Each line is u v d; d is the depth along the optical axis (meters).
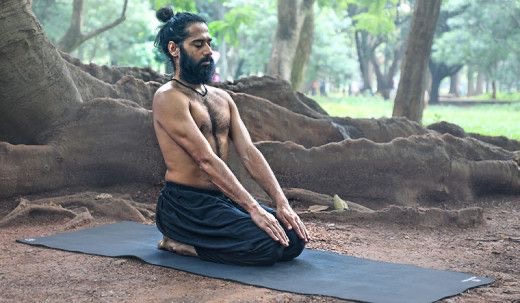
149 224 8.36
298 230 6.58
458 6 36.03
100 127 9.55
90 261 6.54
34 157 9.10
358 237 8.06
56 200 8.86
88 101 9.66
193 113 6.70
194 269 6.25
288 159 9.97
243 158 6.99
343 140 10.65
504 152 11.64
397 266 6.53
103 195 9.07
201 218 6.61
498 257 7.28
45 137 9.47
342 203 9.52
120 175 9.69
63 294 5.55
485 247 7.77
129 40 39.66
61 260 6.57
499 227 9.03
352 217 8.88
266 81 11.70
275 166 9.92
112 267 6.34
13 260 6.59
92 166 9.52
